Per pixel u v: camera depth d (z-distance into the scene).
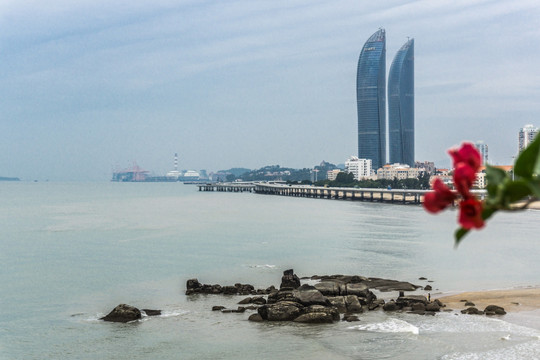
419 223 145.38
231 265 77.50
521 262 80.62
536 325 45.53
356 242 103.19
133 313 48.44
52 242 105.12
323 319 46.78
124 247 97.25
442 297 57.09
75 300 56.53
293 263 79.38
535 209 198.62
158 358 38.00
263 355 38.31
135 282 65.75
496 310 49.78
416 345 40.25
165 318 49.00
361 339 42.03
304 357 37.78
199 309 52.16
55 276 70.00
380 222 148.62
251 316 48.09
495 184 3.18
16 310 52.25
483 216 3.14
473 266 77.25
